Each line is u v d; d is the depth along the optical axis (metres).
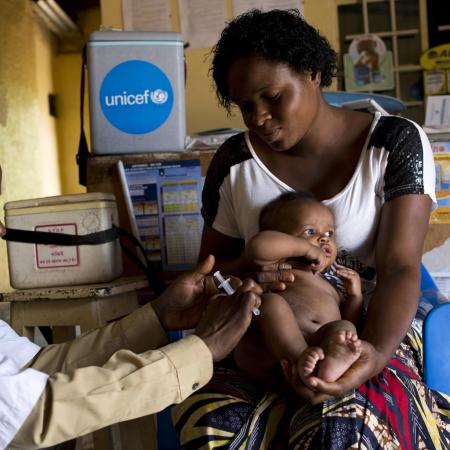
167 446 1.88
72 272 2.03
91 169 2.33
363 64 4.62
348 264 1.64
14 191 6.46
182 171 2.28
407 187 1.54
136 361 1.19
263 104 1.49
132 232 2.29
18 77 6.77
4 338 1.47
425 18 4.79
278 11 1.53
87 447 2.47
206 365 1.23
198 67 4.16
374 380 1.35
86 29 8.55
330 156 1.63
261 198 1.70
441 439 1.46
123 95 2.34
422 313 1.71
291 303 1.53
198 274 1.51
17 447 1.15
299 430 1.27
